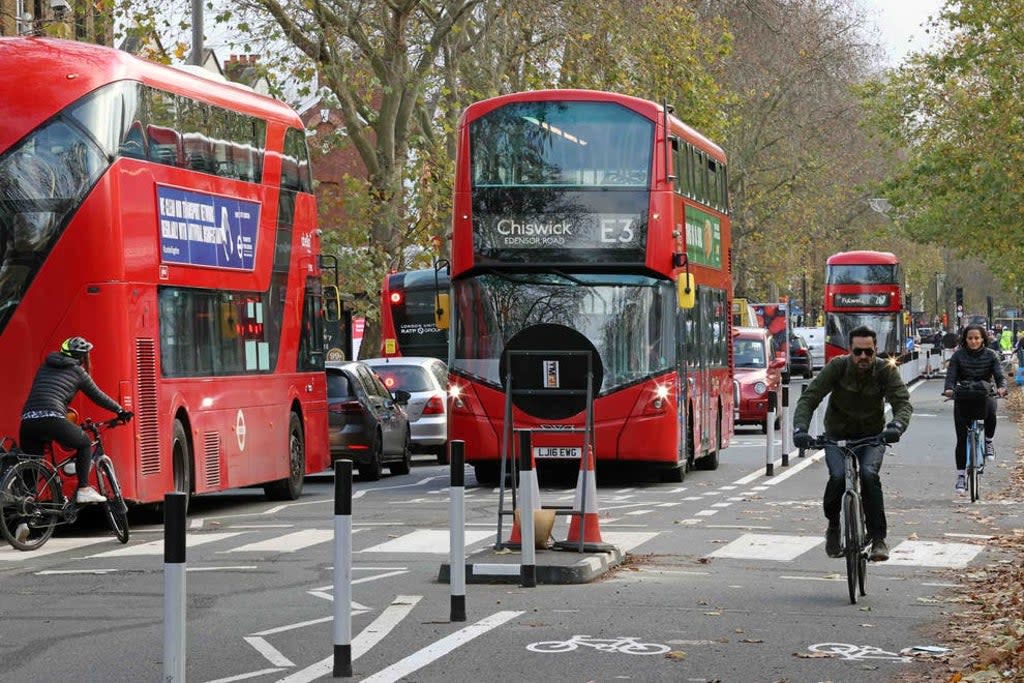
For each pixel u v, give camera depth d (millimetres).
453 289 27375
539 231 27047
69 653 11703
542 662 11117
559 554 16172
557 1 50438
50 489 19359
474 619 12992
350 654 10586
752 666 11000
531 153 27172
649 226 27000
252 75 47406
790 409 45656
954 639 12078
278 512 24016
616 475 29953
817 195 92375
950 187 62531
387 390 33719
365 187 48812
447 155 50406
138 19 44344
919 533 19672
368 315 49062
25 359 20141
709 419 30922
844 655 11438
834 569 16469
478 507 24109
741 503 23844
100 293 20156
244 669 10914
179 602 8211
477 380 27094
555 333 16266
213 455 23031
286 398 26281
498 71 52344
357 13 47188
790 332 94312
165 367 21453
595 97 27219
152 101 21516
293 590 15055
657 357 27016
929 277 152000
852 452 14664
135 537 20812
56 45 20781
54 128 20266
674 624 12797
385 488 29109
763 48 82062
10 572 16781
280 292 26094
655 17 53438
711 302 31531
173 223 21906
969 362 24016
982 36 59312
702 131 55562
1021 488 26141
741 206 89000
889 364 14789
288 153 26688
